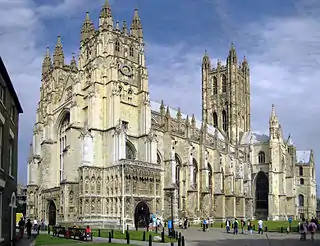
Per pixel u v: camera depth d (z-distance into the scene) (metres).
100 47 116.81
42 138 134.62
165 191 123.69
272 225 132.25
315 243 68.81
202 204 142.50
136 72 122.50
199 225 128.00
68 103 122.50
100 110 113.88
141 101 119.88
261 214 189.75
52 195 117.44
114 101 112.44
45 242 64.44
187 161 136.12
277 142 191.00
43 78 140.12
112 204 105.50
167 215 121.25
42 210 122.94
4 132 50.03
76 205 109.00
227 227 99.44
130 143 116.94
